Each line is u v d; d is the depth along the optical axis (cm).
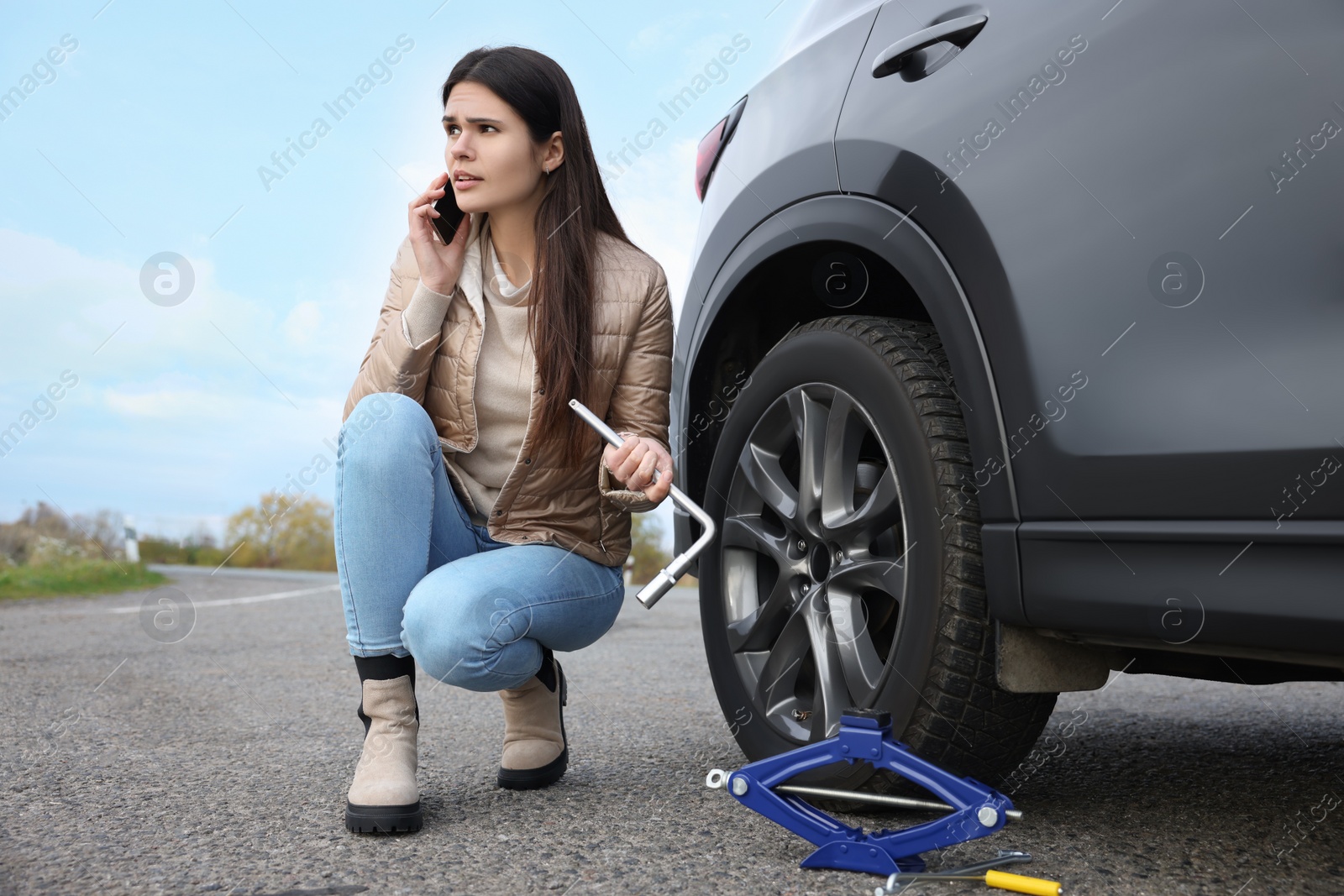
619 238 170
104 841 141
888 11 166
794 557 168
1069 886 121
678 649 391
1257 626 107
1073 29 132
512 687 157
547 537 161
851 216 158
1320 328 105
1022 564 130
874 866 125
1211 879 124
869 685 150
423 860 132
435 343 157
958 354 139
